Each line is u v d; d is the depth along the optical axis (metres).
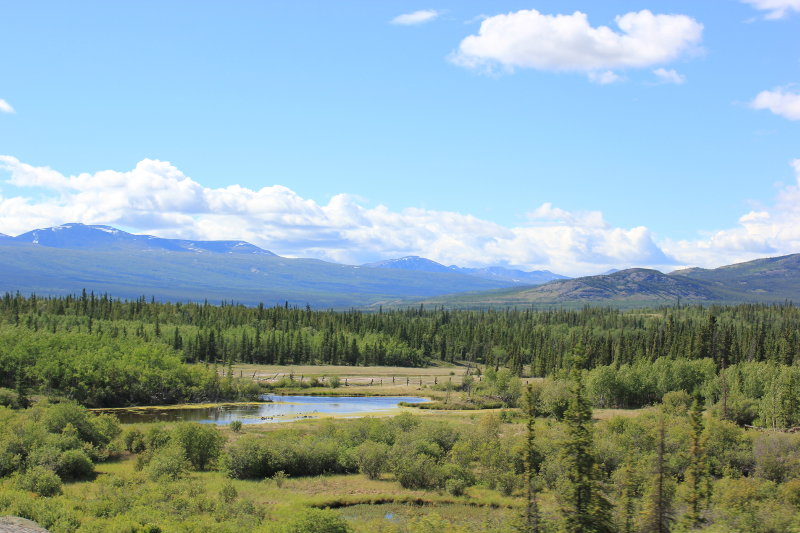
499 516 56.47
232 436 96.44
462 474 69.75
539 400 119.81
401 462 69.81
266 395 169.75
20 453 69.94
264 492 65.50
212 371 166.62
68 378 141.38
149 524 48.16
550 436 78.06
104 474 71.50
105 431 86.56
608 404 143.12
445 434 83.06
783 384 107.62
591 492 48.41
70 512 50.38
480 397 153.88
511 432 90.44
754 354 184.25
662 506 50.38
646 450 72.69
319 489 67.25
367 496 64.06
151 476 66.38
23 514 49.53
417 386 188.62
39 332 175.12
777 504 54.59
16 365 140.00
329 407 146.12
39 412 89.25
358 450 75.75
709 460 70.94
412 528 52.84
